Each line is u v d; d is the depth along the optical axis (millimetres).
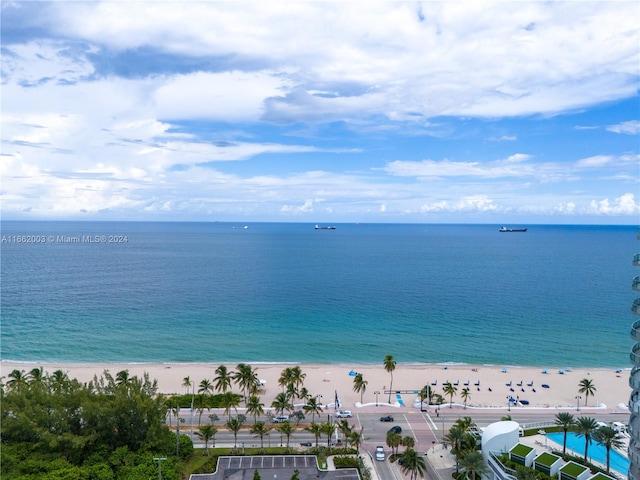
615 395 127312
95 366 144375
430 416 109938
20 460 76188
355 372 141875
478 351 166875
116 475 75125
